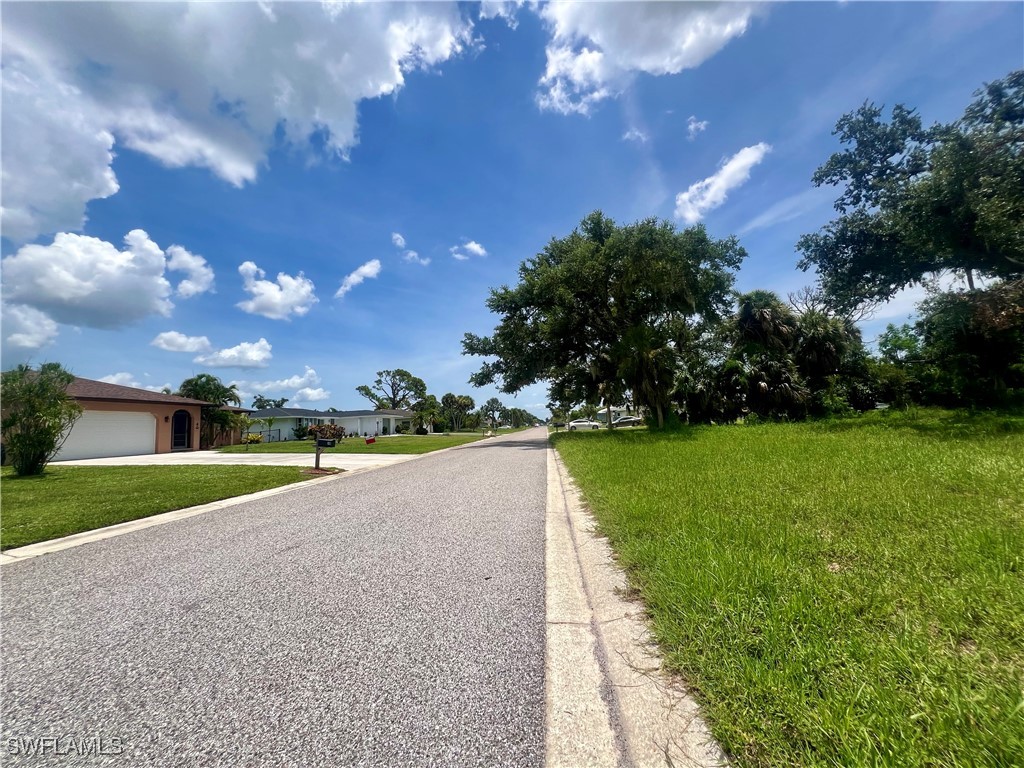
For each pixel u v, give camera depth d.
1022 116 12.30
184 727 1.85
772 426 18.31
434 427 58.09
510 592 3.22
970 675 1.75
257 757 1.67
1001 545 3.06
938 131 14.55
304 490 8.36
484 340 27.70
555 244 26.83
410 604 3.05
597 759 1.62
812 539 3.47
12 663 2.39
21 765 1.65
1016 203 11.29
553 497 7.00
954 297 15.05
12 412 11.18
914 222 13.16
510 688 2.07
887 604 2.38
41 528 5.33
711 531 3.73
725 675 1.92
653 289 22.64
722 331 27.38
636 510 4.71
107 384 21.86
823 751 1.49
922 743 1.47
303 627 2.75
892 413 20.69
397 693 2.05
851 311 18.62
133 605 3.15
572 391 27.48
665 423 23.05
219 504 7.05
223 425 28.00
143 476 10.34
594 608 2.86
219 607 3.08
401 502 6.82
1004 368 19.52
